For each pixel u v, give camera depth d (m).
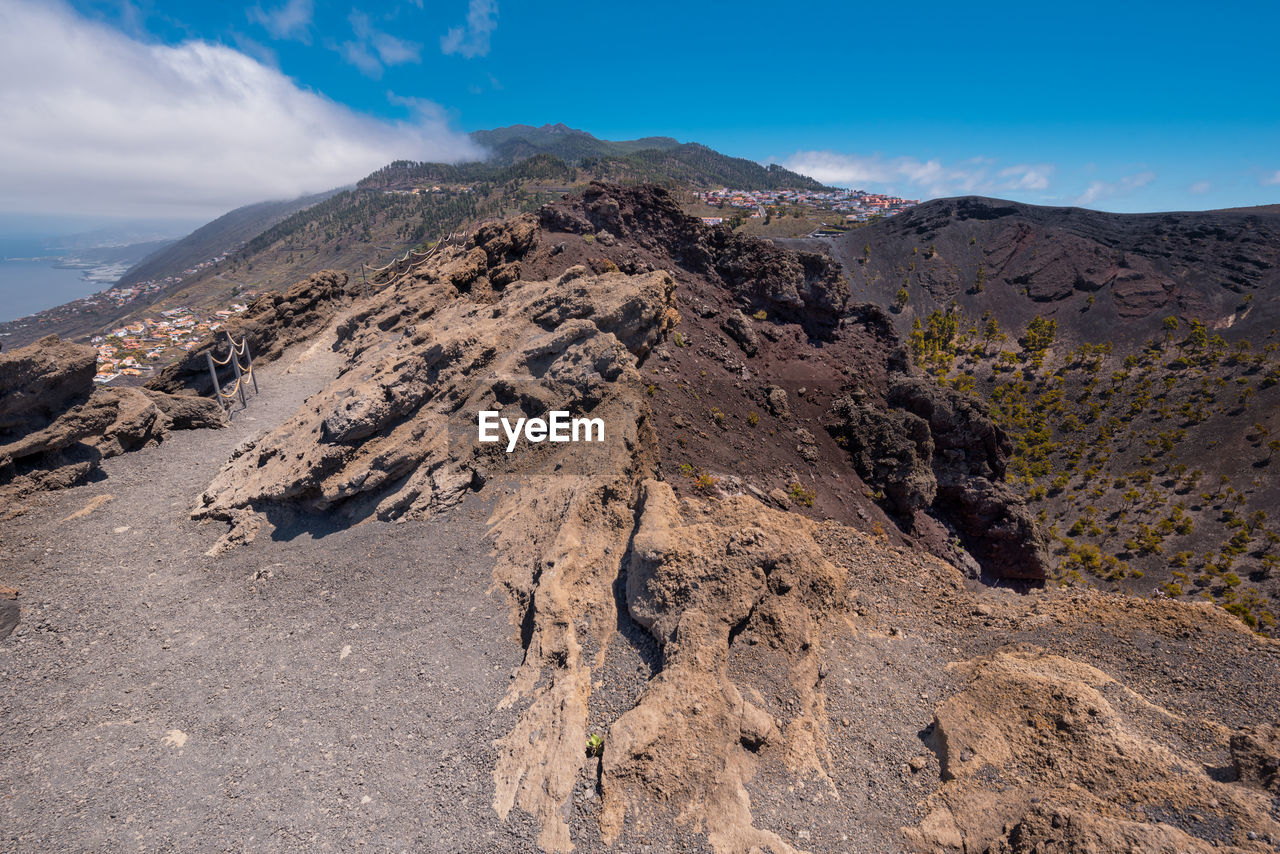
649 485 21.59
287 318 51.66
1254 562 89.88
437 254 56.53
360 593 21.44
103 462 29.55
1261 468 106.56
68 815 13.95
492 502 25.28
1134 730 12.83
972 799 12.12
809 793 12.95
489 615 20.02
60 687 17.64
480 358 30.16
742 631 16.25
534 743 14.77
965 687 15.34
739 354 50.88
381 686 17.58
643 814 12.73
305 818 13.82
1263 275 170.25
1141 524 100.00
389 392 27.08
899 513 48.94
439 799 14.05
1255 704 13.68
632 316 37.56
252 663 18.67
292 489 24.73
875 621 18.81
